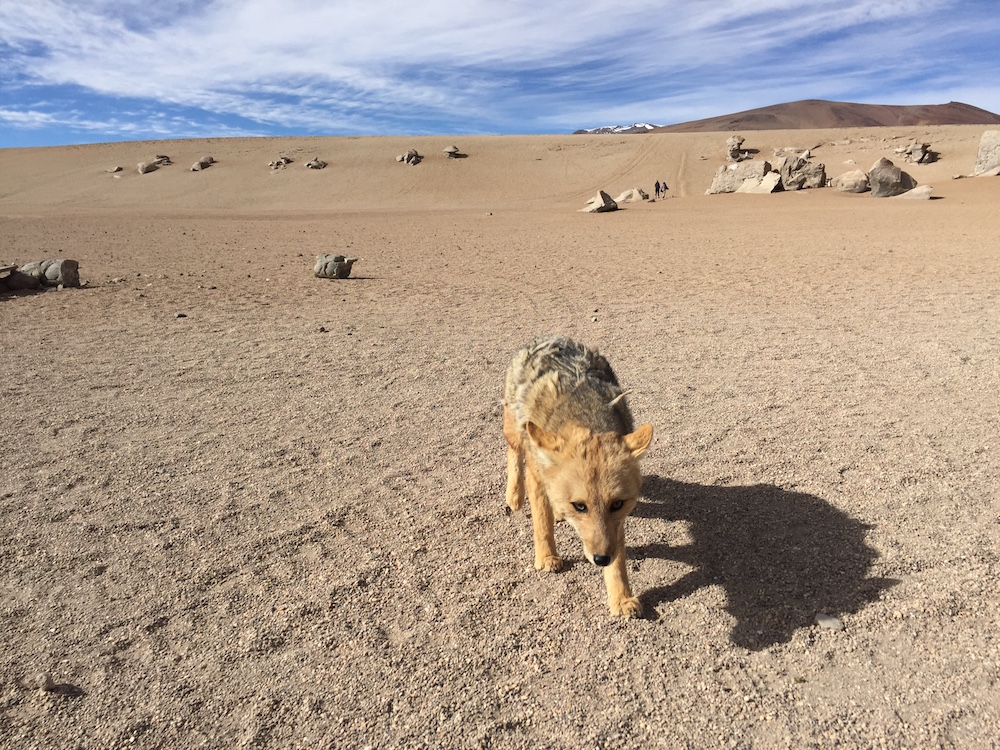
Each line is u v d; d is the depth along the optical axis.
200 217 14.30
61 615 1.12
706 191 18.56
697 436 1.75
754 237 7.67
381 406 2.04
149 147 30.53
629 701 0.95
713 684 0.97
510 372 1.30
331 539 1.32
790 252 6.11
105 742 0.91
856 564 1.20
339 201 21.22
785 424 1.79
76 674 1.01
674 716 0.92
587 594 1.17
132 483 1.54
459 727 0.92
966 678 0.96
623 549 1.11
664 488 1.50
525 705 0.95
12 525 1.37
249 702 0.96
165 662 1.03
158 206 19.73
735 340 2.79
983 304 3.36
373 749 0.89
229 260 6.38
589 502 1.02
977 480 1.45
